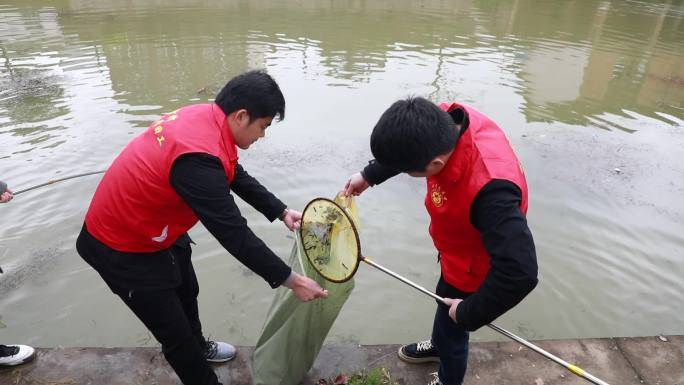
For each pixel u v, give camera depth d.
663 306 3.61
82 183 4.79
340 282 2.09
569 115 6.90
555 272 3.90
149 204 1.80
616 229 4.41
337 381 2.51
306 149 5.60
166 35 10.07
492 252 1.54
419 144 1.46
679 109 7.40
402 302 3.64
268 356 2.40
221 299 3.62
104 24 10.89
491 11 13.56
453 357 2.19
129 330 3.32
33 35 9.92
